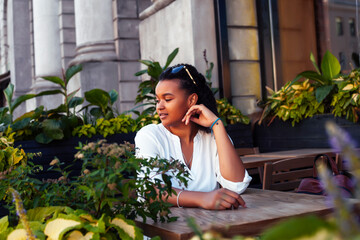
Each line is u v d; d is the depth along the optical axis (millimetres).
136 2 8094
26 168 1501
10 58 13281
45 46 10383
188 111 1766
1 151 2139
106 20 7891
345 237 359
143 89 5203
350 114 4293
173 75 1779
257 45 5922
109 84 7777
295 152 4250
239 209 1422
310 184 1939
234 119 5406
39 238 1035
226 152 1724
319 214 1343
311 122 4770
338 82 4484
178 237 1137
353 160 408
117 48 7906
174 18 5984
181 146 1850
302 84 4996
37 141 4285
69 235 1042
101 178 1114
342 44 5574
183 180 1288
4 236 1092
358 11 5094
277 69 5918
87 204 1204
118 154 1160
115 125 4801
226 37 5699
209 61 5648
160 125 1909
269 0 5926
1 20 15703
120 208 1274
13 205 1361
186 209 1494
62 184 1306
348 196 1675
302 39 6000
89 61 7715
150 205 1302
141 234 1116
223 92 5641
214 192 1467
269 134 5383
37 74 10539
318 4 5812
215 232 547
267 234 378
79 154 1160
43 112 4715
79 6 7930
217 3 5688
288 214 1287
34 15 10633
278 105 5184
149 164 1275
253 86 5867
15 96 12617
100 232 1040
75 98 5012
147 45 6871
